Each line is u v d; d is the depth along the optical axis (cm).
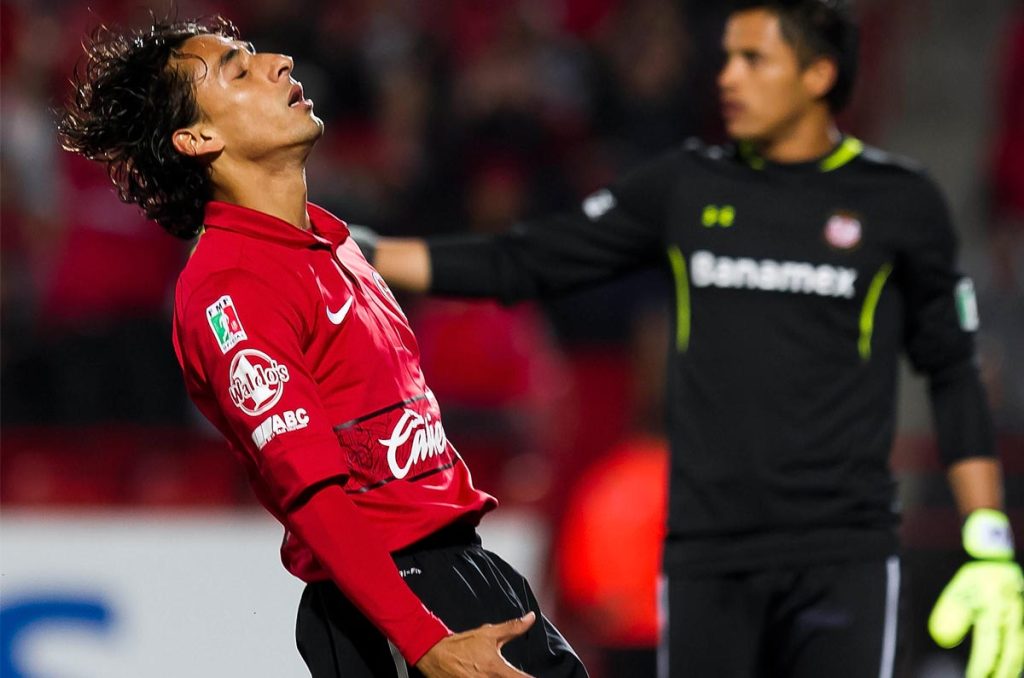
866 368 1281
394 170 2842
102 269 2459
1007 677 1229
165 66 1000
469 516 1005
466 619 970
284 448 922
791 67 1309
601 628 1931
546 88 3002
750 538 1267
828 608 1255
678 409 1305
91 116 1023
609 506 1952
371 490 971
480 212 2745
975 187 3123
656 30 3086
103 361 2291
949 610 1258
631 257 1377
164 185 1019
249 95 988
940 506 2053
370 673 994
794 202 1301
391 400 982
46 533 2006
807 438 1260
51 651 1977
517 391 2359
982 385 1341
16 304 2448
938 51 3206
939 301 1323
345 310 976
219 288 947
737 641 1273
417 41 3041
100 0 2912
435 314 2380
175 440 2184
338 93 2892
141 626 2000
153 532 2023
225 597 2019
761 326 1279
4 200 2494
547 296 1391
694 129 3056
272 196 997
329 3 2995
